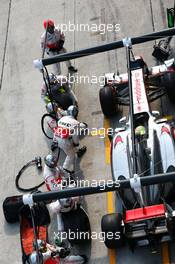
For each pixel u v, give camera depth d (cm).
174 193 933
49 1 1502
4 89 1334
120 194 941
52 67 1333
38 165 1151
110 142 1097
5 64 1394
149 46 1271
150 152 939
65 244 970
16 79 1347
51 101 1059
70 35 1382
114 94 1122
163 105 1144
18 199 1065
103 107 1127
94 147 1134
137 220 870
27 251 971
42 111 1260
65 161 1069
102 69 1277
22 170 1160
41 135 1214
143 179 762
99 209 1039
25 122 1252
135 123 1016
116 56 1286
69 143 1035
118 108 1173
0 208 1112
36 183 1134
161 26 1316
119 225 907
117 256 966
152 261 943
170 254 938
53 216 1056
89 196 1060
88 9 1431
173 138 970
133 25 1348
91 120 1184
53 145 1155
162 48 1210
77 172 1108
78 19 1418
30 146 1202
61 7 1470
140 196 907
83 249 991
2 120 1273
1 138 1239
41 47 1270
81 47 1345
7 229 1077
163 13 1341
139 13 1366
